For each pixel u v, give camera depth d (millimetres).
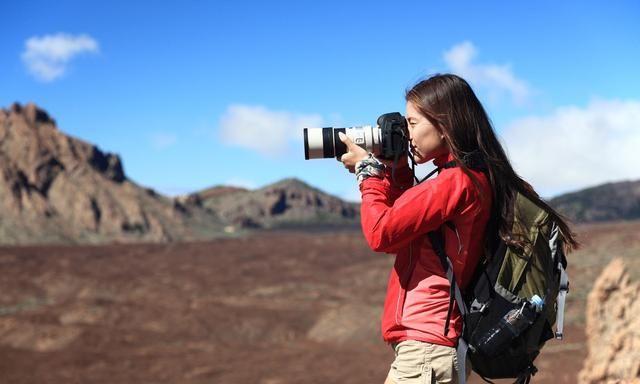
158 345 42656
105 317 49500
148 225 151750
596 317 9039
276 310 52375
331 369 33125
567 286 2504
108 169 163500
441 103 2537
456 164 2498
